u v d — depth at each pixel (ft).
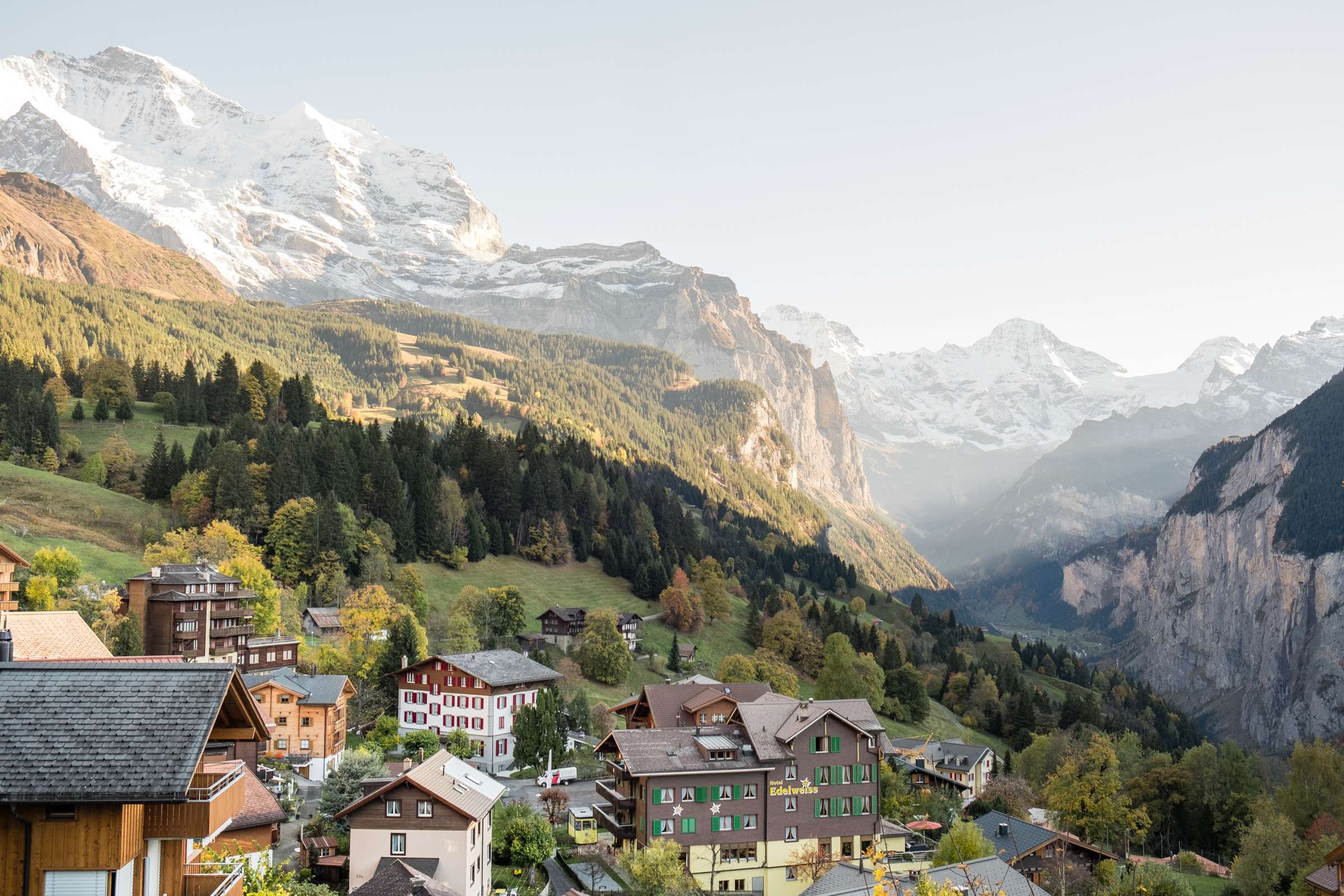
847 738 344.90
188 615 478.18
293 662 529.86
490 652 517.14
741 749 337.72
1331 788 481.05
